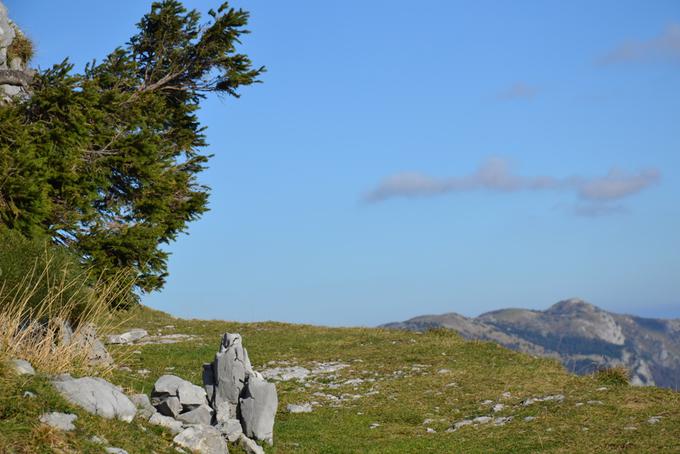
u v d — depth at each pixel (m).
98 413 10.73
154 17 27.75
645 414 17.22
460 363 25.97
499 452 15.13
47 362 11.82
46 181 21.75
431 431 17.52
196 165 28.52
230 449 13.25
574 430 16.22
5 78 23.53
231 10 27.91
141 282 24.16
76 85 23.62
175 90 29.25
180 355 25.19
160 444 11.16
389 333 33.88
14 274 14.39
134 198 25.84
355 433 17.25
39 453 8.84
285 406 19.70
